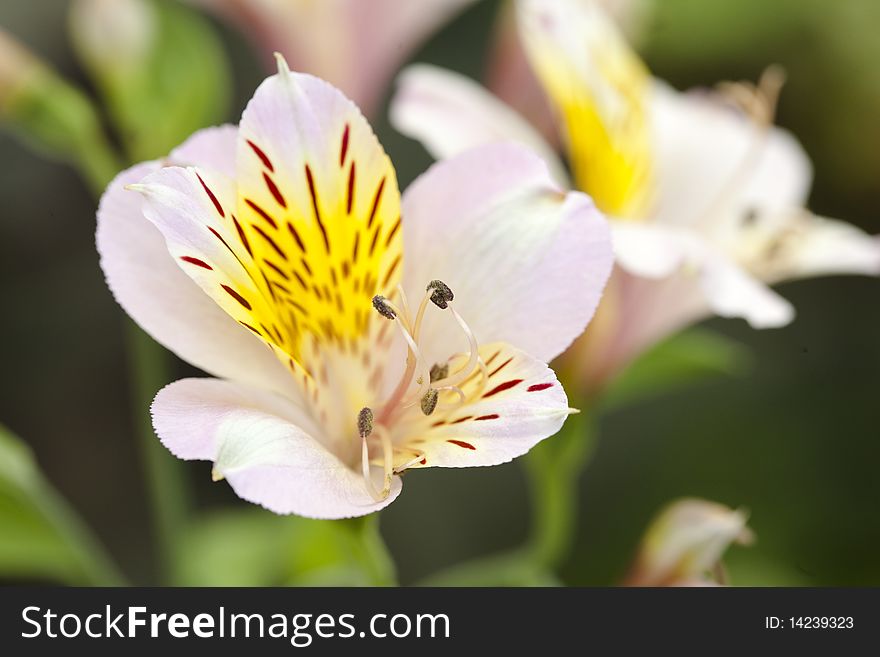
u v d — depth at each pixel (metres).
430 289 0.27
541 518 0.35
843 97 0.52
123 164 0.41
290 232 0.27
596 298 0.27
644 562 0.34
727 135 0.36
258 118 0.27
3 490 0.34
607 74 0.32
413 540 0.56
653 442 0.55
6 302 0.59
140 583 0.58
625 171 0.33
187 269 0.26
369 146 0.27
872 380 0.55
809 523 0.52
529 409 0.26
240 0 0.36
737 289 0.31
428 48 0.58
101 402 0.60
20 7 0.58
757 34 0.51
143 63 0.37
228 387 0.27
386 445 0.27
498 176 0.28
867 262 0.34
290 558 0.37
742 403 0.55
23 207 0.59
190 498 0.57
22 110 0.37
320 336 0.28
